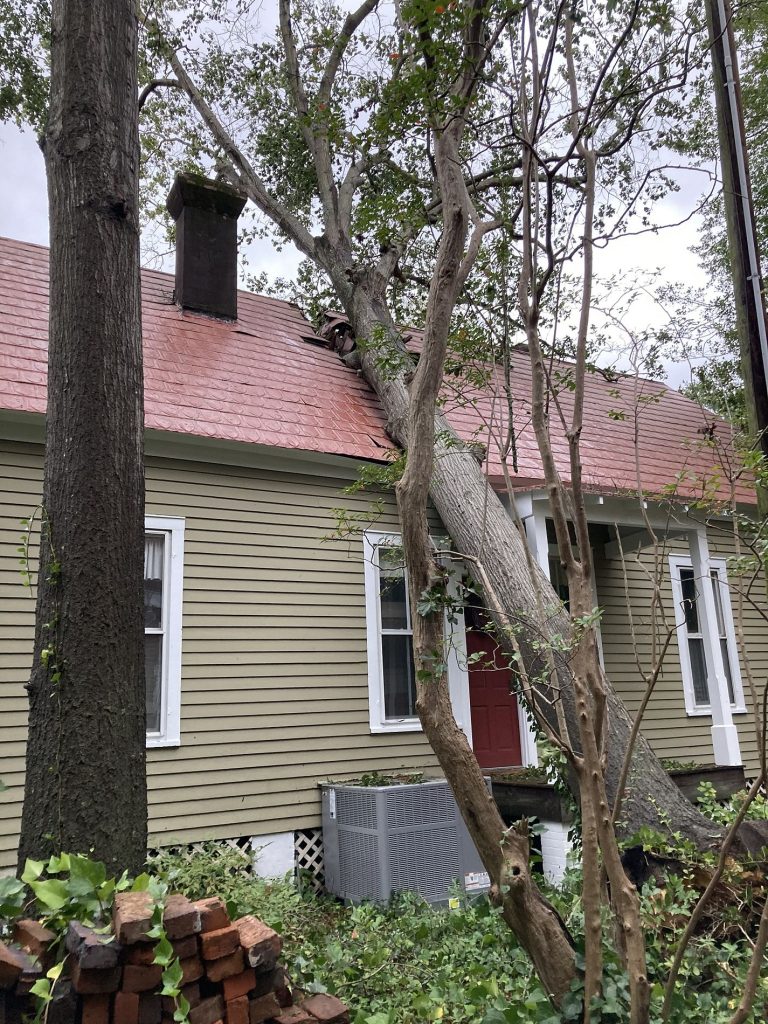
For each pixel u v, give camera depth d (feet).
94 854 10.08
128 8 13.29
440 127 10.49
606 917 10.03
